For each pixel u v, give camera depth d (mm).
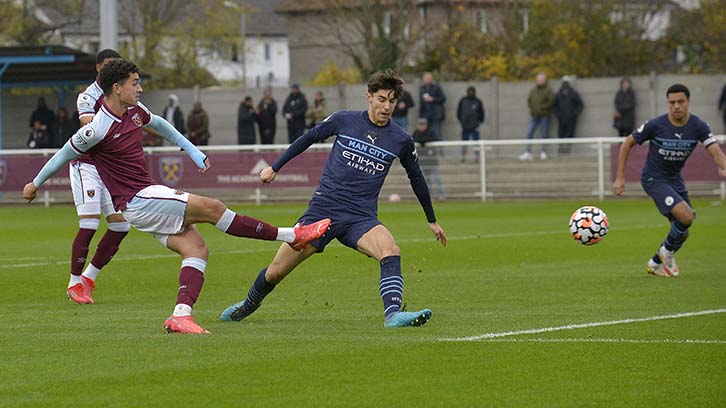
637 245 31891
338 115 17422
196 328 16375
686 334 16141
